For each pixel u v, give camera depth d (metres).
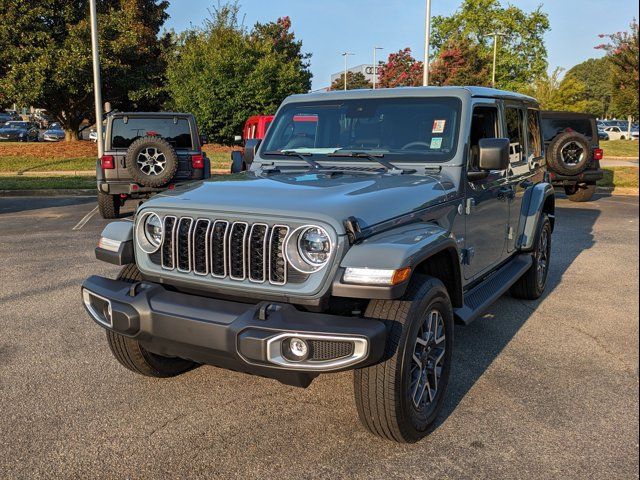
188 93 25.47
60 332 5.04
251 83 25.11
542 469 3.08
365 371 3.10
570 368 4.38
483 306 4.22
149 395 3.92
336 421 3.60
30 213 11.91
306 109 4.65
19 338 4.89
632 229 10.40
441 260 3.59
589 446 3.29
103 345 4.77
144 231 3.48
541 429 3.48
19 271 7.09
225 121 25.62
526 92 39.16
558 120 13.25
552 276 7.13
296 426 3.54
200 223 3.23
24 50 22.06
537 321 5.47
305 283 2.96
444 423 3.57
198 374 4.27
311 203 3.06
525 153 5.73
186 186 3.71
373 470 3.08
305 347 2.83
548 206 6.39
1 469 3.06
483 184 4.46
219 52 25.38
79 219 11.15
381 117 4.36
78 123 27.36
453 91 4.27
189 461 3.16
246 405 3.80
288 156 4.50
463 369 4.36
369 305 3.16
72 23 23.44
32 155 23.09
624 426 3.51
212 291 3.26
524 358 4.57
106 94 26.28
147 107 29.86
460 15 53.19
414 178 3.80
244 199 3.21
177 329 3.09
